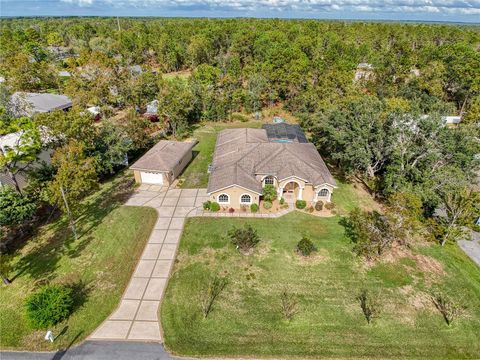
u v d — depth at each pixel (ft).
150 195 117.08
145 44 355.56
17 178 111.24
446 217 103.30
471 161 104.22
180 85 200.64
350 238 95.40
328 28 430.20
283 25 431.02
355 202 115.55
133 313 70.90
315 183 107.86
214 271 82.64
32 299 67.77
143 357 61.72
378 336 66.74
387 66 247.91
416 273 83.35
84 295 75.10
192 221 102.01
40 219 102.53
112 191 119.65
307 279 80.64
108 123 132.26
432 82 207.62
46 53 319.47
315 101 188.14
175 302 73.67
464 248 93.91
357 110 126.21
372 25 440.86
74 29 442.50
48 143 109.40
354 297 75.77
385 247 89.40
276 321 69.41
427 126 107.24
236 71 272.51
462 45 256.52
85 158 105.91
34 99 183.83
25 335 65.77
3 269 72.18
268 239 94.32
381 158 113.70
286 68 218.59
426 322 70.08
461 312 72.33
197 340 65.16
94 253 88.28
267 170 112.16
